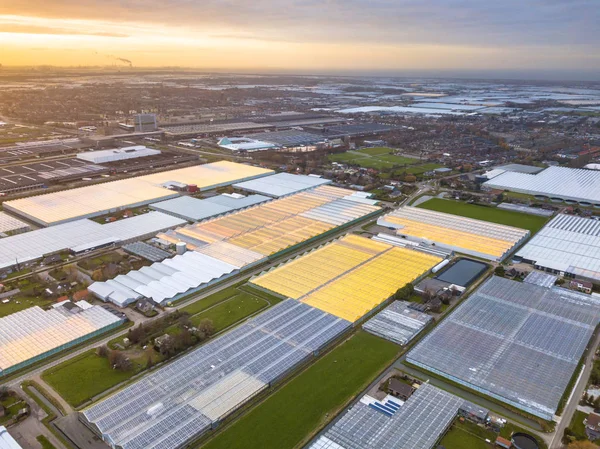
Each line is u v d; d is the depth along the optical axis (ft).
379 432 204.85
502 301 322.34
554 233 447.83
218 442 201.77
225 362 252.83
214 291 338.75
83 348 269.44
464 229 453.58
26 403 222.28
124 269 367.25
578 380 242.37
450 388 239.09
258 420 215.10
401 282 349.20
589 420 209.97
